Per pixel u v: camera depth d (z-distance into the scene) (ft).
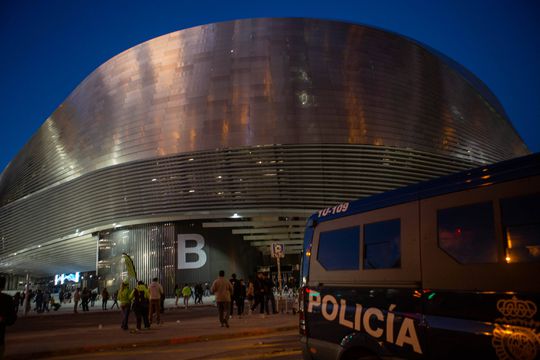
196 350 36.09
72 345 39.17
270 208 136.98
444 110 168.35
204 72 160.25
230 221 141.79
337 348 19.03
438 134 160.86
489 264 13.55
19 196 201.05
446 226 15.24
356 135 145.69
